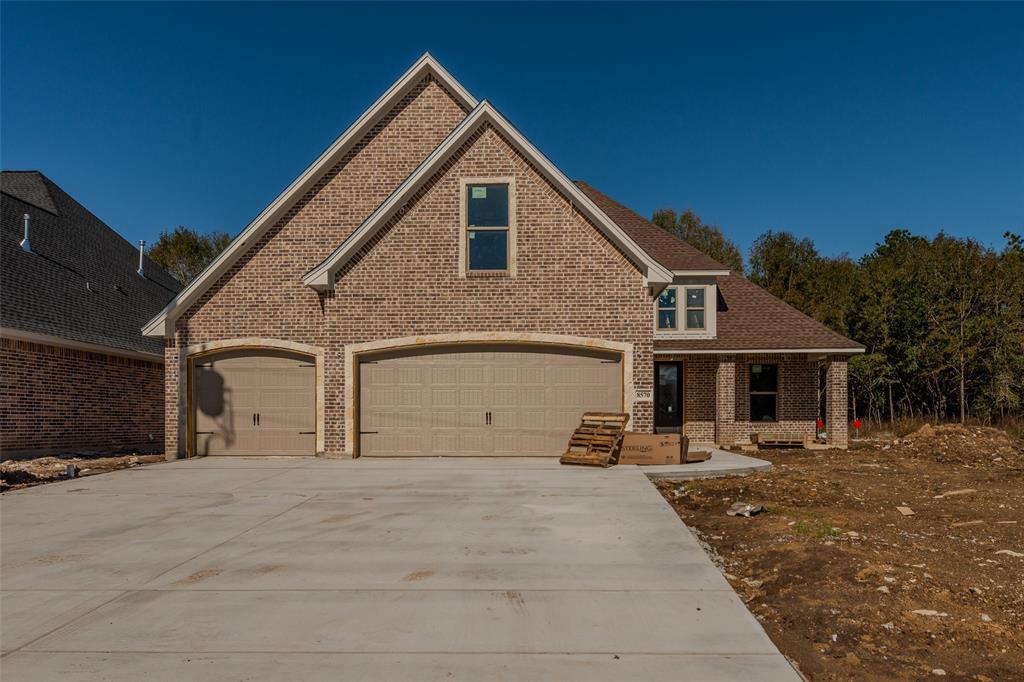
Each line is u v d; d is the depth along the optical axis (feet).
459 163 50.29
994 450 56.75
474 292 49.88
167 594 19.11
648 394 49.11
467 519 28.25
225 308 52.06
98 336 62.23
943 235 139.95
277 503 32.01
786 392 66.69
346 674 14.14
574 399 49.93
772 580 21.01
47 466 49.65
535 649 15.34
